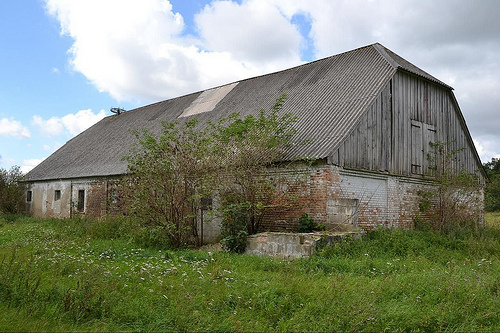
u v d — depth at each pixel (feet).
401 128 54.54
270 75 72.69
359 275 28.63
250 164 43.62
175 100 91.66
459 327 19.15
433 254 36.65
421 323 19.43
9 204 95.25
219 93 78.64
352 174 46.91
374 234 42.06
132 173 47.73
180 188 44.04
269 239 38.68
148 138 46.75
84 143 100.17
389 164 52.01
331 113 50.75
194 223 46.62
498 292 23.24
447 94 63.98
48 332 17.07
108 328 18.04
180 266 30.01
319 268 30.32
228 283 24.82
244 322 18.99
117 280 24.45
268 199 45.96
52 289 21.93
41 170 98.07
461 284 23.68
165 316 19.29
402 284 24.44
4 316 18.37
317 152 44.52
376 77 53.06
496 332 18.84
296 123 52.08
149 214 44.06
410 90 56.90
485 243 40.19
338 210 42.27
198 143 45.06
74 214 76.59
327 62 64.49
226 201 43.09
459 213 55.31
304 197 45.19
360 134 48.11
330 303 20.99
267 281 25.38
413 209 55.16
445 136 62.64
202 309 20.35
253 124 47.11
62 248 38.86
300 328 18.51
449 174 55.01
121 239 47.57
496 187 68.23
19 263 25.34
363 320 19.01
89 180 77.20
